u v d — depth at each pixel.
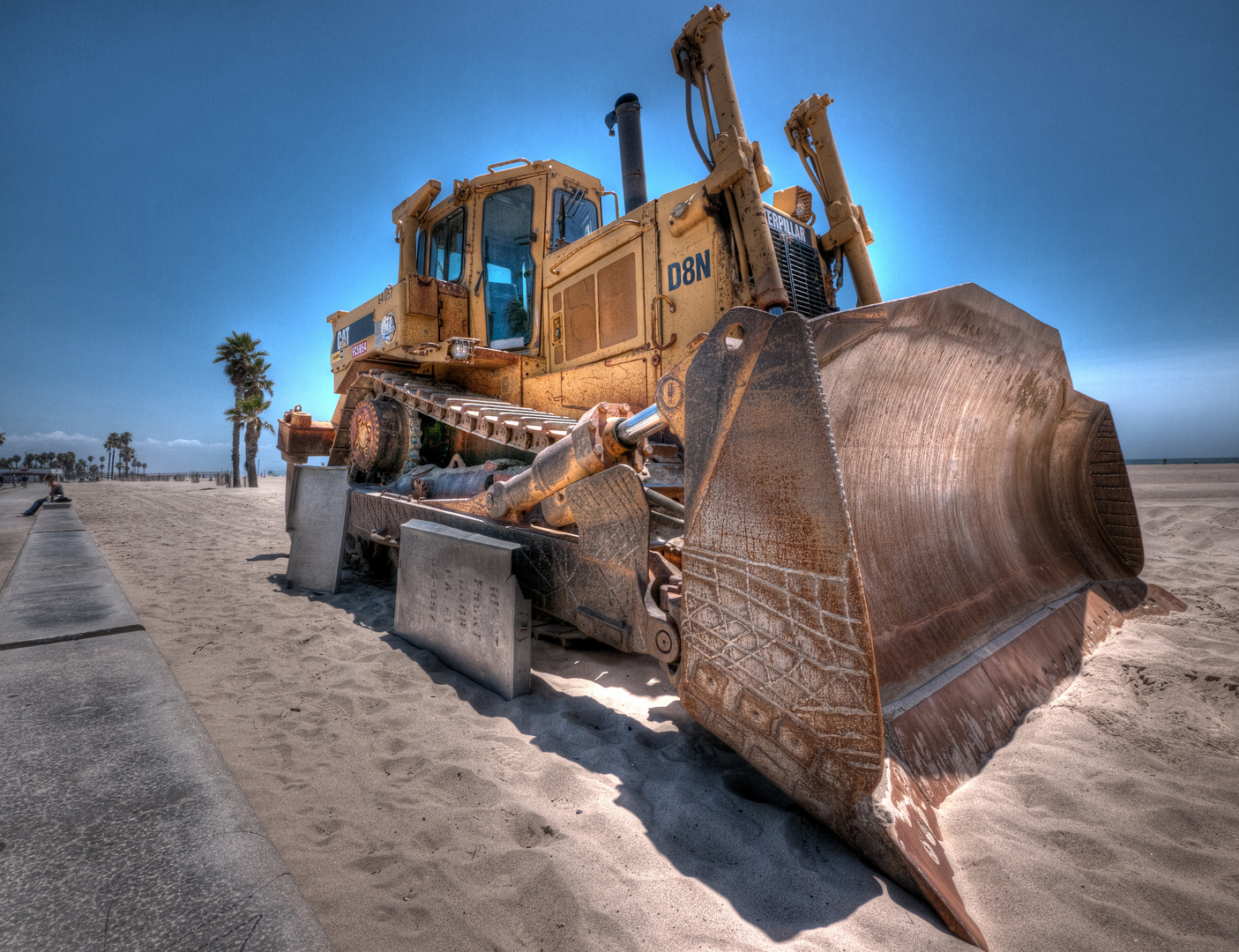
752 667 1.77
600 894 1.50
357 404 8.25
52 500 19.11
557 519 3.11
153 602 4.95
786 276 4.07
